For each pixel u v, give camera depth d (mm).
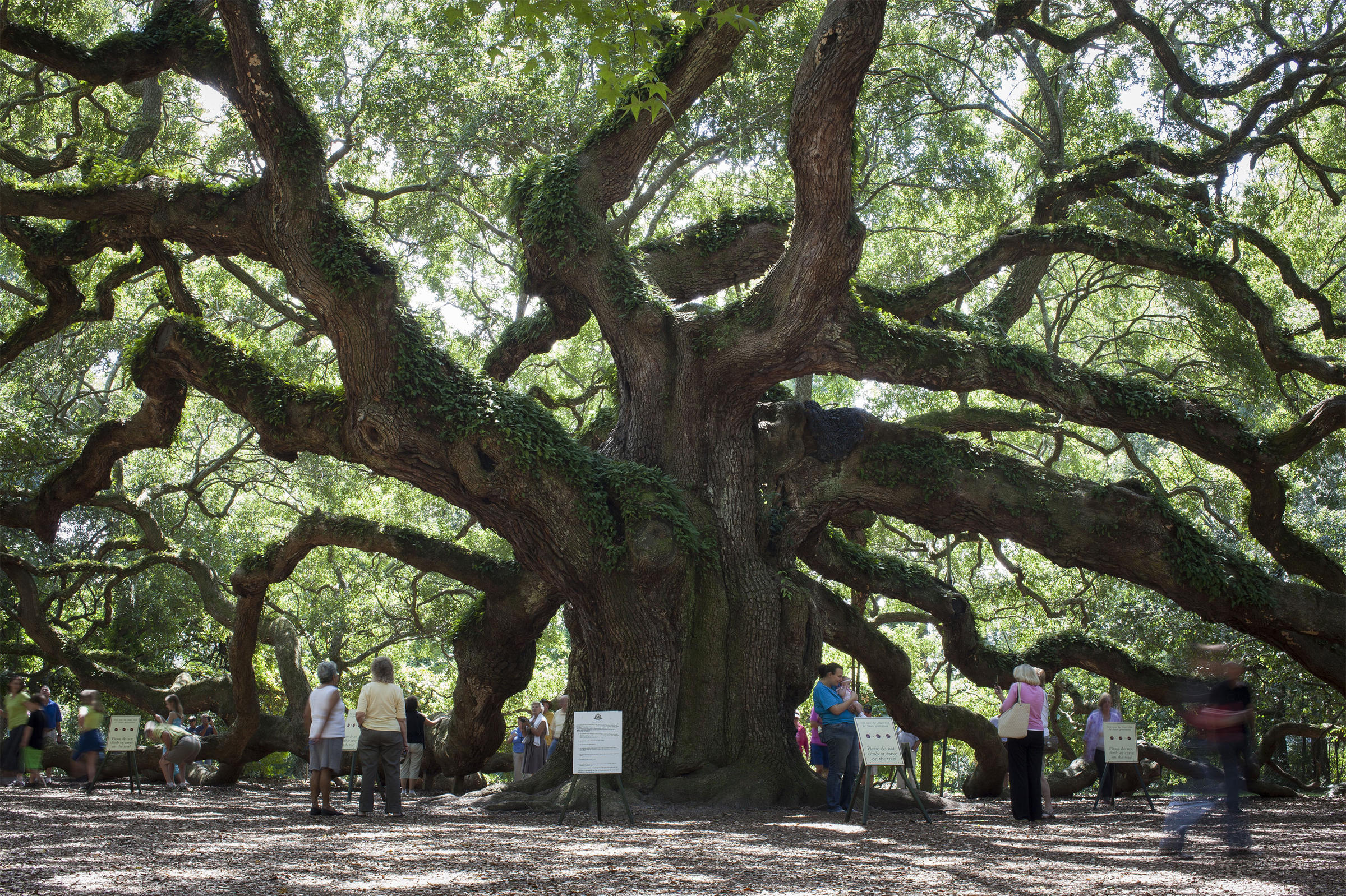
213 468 27250
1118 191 19969
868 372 14664
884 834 9523
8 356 18859
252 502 37094
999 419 20719
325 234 13305
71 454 23672
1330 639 15578
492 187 25125
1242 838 7789
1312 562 17578
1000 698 18469
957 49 26531
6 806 11852
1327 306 20172
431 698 32375
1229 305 20172
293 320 22906
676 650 13469
